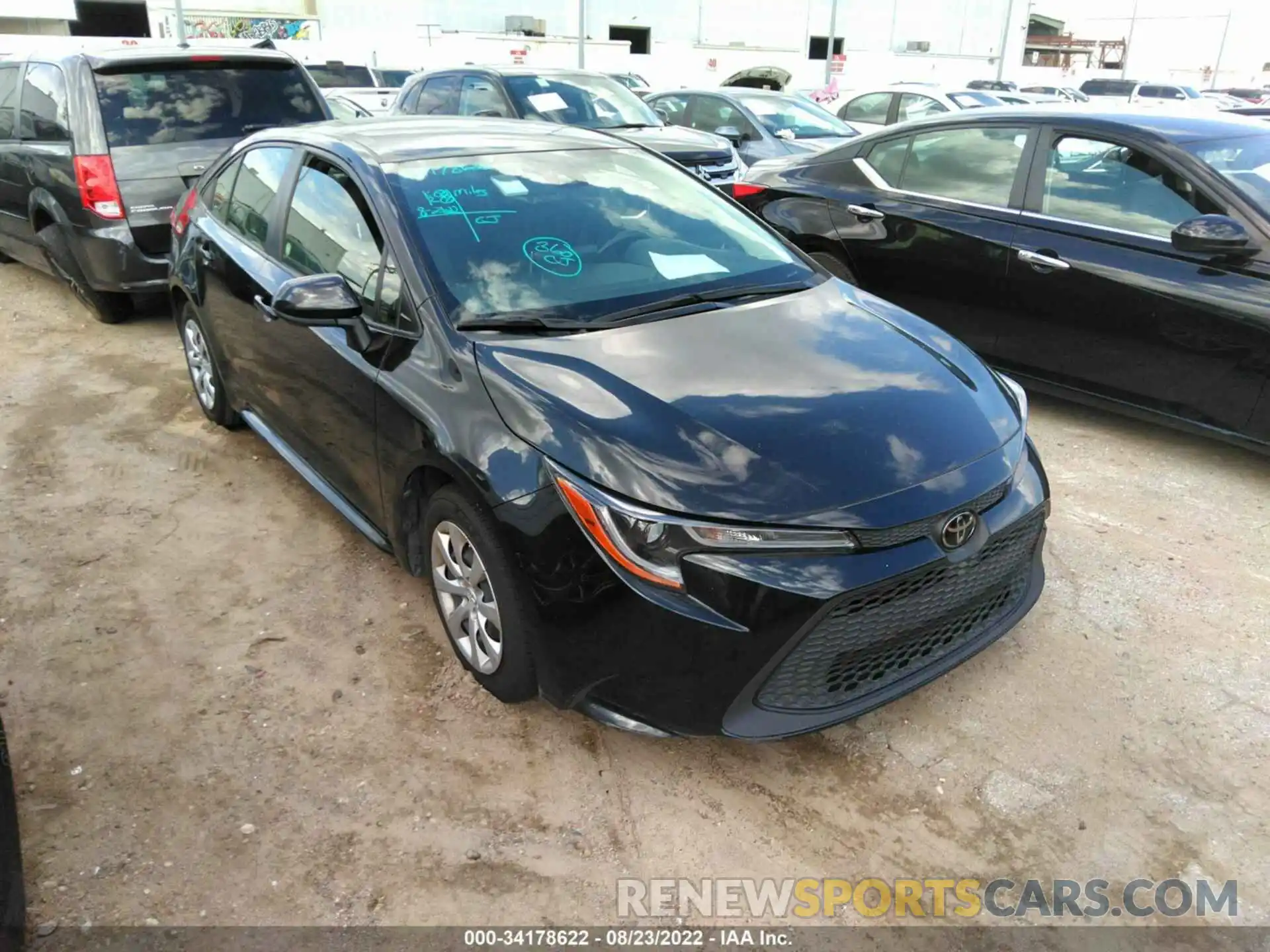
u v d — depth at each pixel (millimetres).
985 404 2854
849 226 5656
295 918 2225
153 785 2600
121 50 6258
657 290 3211
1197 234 4121
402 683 3020
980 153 5168
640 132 8938
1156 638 3258
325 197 3543
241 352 4121
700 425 2488
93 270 6117
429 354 2861
